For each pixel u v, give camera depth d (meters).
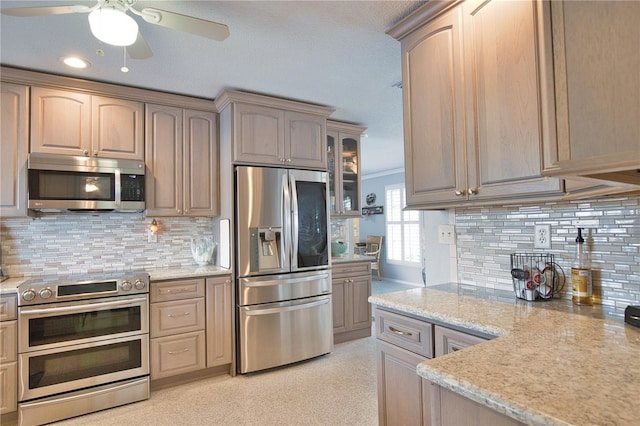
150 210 2.93
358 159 4.25
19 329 2.23
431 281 2.30
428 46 1.83
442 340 1.47
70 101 2.68
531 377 0.86
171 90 2.98
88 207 2.63
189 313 2.80
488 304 1.59
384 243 7.74
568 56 0.88
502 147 1.49
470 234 2.06
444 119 1.74
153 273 2.80
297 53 2.40
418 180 1.88
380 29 2.11
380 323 1.79
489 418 0.83
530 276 1.66
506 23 1.48
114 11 1.54
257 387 2.73
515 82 1.44
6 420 2.24
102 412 2.40
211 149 3.22
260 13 1.94
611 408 0.70
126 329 2.53
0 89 2.48
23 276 2.73
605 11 0.81
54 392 2.30
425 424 1.53
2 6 1.82
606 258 1.51
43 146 2.57
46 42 2.17
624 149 0.77
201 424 2.23
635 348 1.03
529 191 1.40
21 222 2.76
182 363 2.76
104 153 2.77
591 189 1.16
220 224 3.25
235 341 2.96
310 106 3.36
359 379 2.85
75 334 2.38
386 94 3.19
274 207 3.10
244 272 2.95
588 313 1.41
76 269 2.91
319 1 1.84
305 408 2.40
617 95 0.79
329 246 3.41
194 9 1.90
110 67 2.53
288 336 3.11
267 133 3.15
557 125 0.89
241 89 3.00
